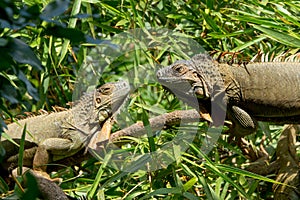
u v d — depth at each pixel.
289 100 10.37
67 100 11.85
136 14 11.27
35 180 5.40
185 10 12.51
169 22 12.62
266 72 10.44
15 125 10.39
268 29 10.98
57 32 5.09
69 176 10.64
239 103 10.39
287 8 12.72
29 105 11.52
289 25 12.02
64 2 5.16
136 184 10.26
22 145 8.30
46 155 10.11
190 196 9.26
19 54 5.00
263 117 10.61
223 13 12.23
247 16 11.52
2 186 8.44
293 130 11.22
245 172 9.61
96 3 11.58
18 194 6.85
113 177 9.62
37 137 10.24
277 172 11.09
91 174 10.73
